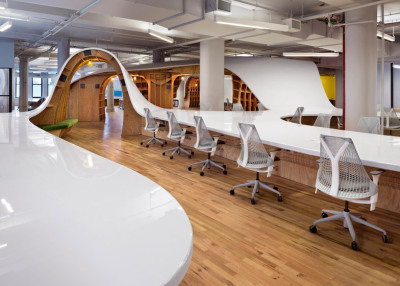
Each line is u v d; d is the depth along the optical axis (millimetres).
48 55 18625
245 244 2850
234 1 8391
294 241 2916
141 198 1126
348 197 2623
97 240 788
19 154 2029
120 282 611
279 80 14438
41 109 8391
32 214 963
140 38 13703
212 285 2221
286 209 3734
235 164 6133
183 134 6445
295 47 15812
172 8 7145
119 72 10070
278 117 7234
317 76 15609
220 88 11914
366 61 7887
